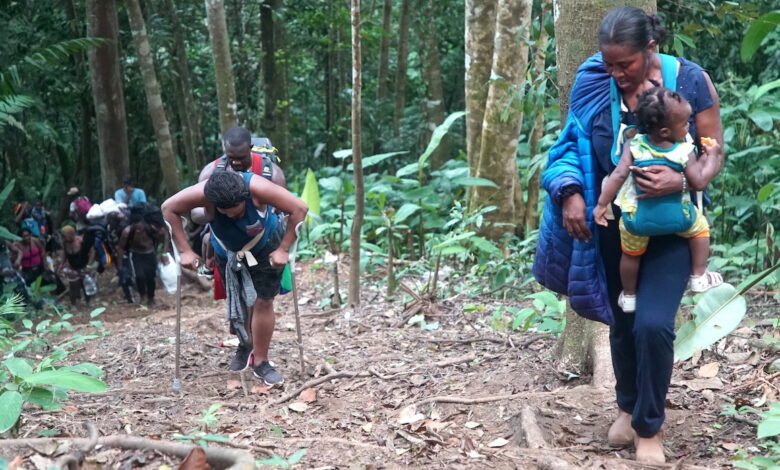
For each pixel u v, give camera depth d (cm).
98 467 333
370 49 2266
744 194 808
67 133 1925
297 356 575
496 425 412
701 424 389
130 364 575
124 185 1354
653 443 347
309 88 2344
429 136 1711
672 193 303
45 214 1308
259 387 505
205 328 684
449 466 353
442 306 686
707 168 304
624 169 306
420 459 366
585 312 338
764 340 485
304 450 356
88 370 422
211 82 2020
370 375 518
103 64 1517
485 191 904
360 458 369
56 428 413
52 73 1602
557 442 383
